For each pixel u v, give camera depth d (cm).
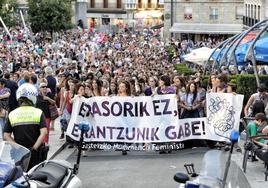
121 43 6025
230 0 7288
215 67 2636
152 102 1561
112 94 1759
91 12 10275
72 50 4509
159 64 3734
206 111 1580
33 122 1059
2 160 793
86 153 1587
